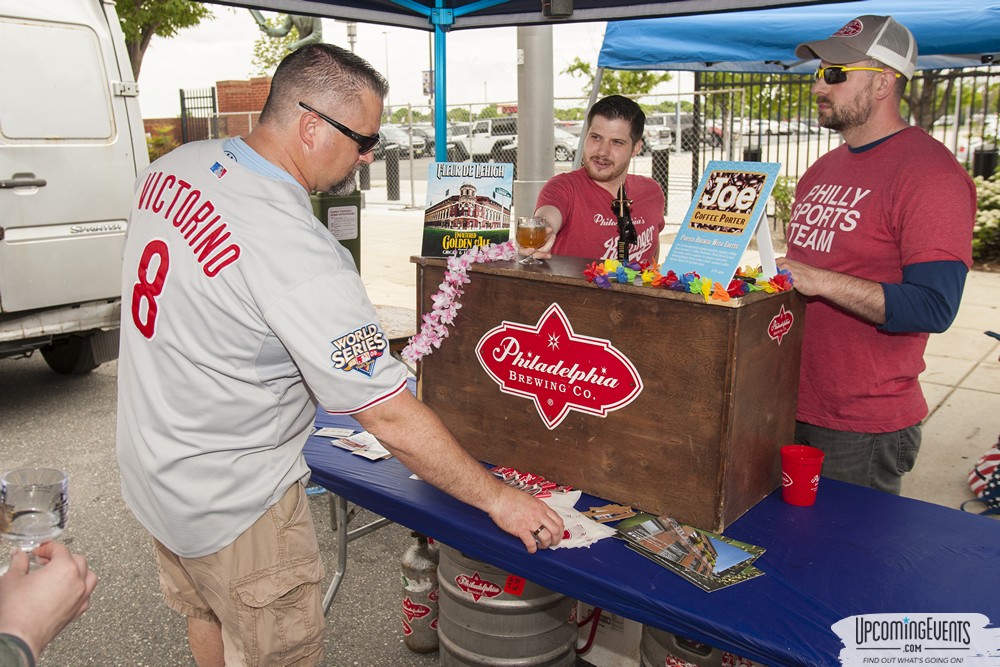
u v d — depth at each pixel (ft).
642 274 5.59
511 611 6.82
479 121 54.60
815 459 5.87
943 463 13.71
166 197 5.47
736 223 5.50
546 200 9.45
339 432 7.64
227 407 5.37
